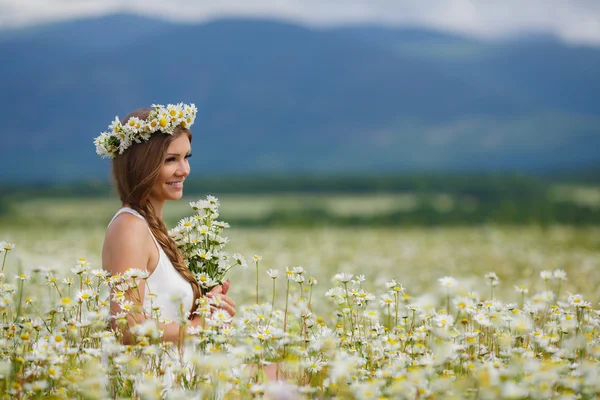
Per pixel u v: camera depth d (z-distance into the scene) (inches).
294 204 1510.8
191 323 158.1
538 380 124.1
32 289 244.5
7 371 129.3
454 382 133.6
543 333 161.6
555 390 131.3
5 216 1196.5
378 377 135.2
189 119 166.2
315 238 813.9
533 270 392.8
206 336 142.3
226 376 125.3
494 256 510.0
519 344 156.0
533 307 171.0
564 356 147.4
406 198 2078.0
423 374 128.2
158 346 137.7
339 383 129.9
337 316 171.3
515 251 549.6
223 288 170.4
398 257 533.3
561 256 487.5
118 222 158.4
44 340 143.6
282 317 164.4
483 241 701.3
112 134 164.2
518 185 1823.3
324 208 1358.3
